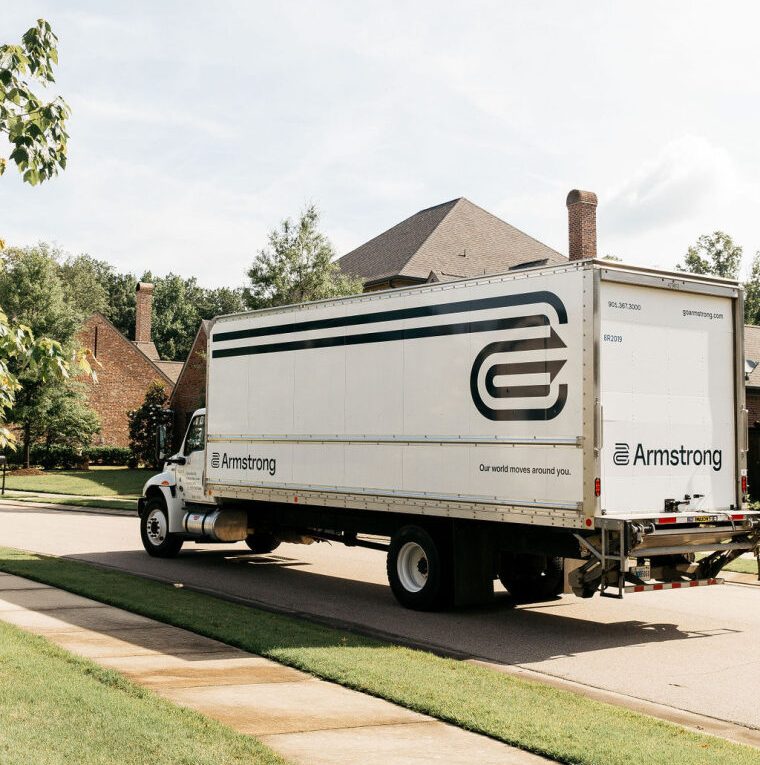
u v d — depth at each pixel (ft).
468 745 18.34
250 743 17.37
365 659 25.43
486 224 138.41
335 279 98.73
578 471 30.48
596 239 109.40
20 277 155.33
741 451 34.53
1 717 18.02
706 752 17.85
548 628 33.35
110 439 190.19
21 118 21.53
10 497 109.19
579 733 18.92
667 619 35.58
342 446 39.60
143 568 47.26
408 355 36.78
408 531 36.83
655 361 32.48
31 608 32.73
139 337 228.63
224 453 46.83
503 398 32.99
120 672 23.44
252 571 47.37
